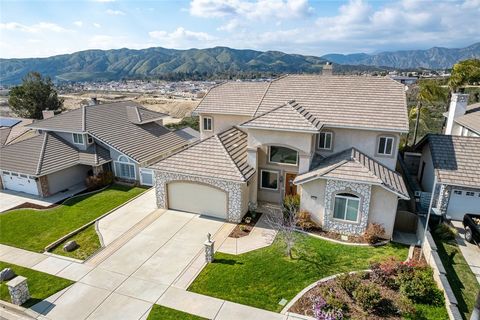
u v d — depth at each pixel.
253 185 22.50
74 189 28.45
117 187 28.80
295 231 19.73
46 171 26.08
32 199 26.17
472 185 18.89
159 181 23.05
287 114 21.17
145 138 32.97
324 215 19.64
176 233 20.00
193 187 22.22
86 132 29.33
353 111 22.16
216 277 15.52
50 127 31.03
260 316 12.94
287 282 14.94
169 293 14.49
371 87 23.98
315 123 20.80
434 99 35.59
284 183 23.11
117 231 20.41
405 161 27.48
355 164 19.12
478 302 10.21
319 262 16.44
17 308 13.63
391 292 13.80
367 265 16.08
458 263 16.00
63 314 13.32
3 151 28.77
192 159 22.38
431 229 19.05
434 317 12.34
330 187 19.02
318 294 13.95
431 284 13.48
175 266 16.56
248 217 21.48
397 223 19.86
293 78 27.38
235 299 13.98
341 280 13.93
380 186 17.91
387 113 21.33
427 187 23.55
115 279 15.59
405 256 16.94
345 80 25.42
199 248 18.25
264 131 21.25
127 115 35.38
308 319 12.68
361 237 18.94
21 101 54.59
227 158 21.75
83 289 14.87
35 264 16.98
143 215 22.62
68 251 18.17
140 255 17.66
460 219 20.33
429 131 42.22
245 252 17.70
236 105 27.34
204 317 12.95
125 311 13.42
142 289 14.81
